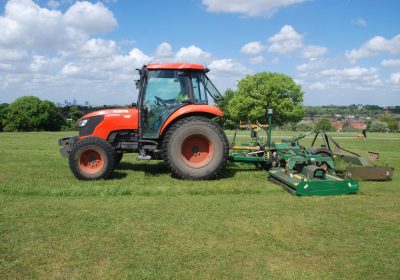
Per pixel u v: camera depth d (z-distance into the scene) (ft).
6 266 12.06
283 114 176.35
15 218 16.71
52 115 180.96
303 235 15.06
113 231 15.21
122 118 27.58
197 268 12.07
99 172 25.53
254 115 176.14
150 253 13.15
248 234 15.08
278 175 24.48
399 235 15.20
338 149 29.14
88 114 28.14
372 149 52.11
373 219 17.19
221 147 26.08
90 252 13.17
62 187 22.70
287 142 29.09
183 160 25.86
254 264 12.43
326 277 11.64
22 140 61.00
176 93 27.25
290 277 11.59
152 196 21.17
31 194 21.40
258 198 20.85
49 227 15.58
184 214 17.57
